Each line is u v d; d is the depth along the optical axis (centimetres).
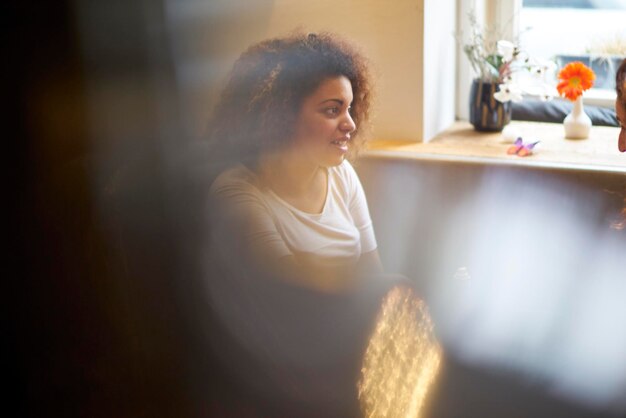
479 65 228
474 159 204
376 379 161
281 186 169
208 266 167
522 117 237
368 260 181
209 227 166
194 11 218
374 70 179
